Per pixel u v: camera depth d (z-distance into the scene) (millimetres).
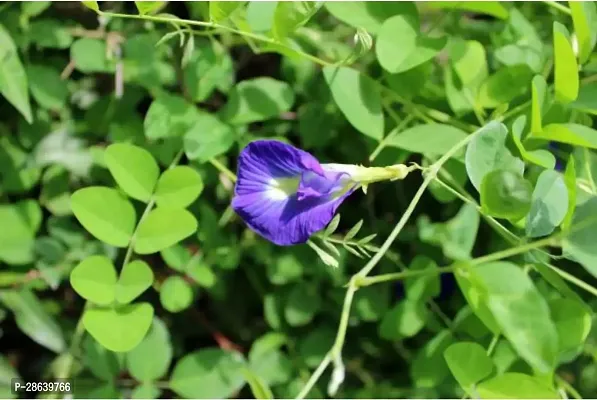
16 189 543
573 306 487
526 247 473
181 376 516
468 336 523
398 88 523
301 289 550
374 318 546
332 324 559
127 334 476
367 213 576
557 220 460
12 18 532
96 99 558
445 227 520
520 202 452
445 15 530
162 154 533
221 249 546
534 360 464
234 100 530
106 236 491
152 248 493
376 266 562
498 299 472
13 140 549
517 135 476
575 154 507
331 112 558
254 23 509
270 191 468
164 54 546
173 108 526
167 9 554
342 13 514
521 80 517
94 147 541
